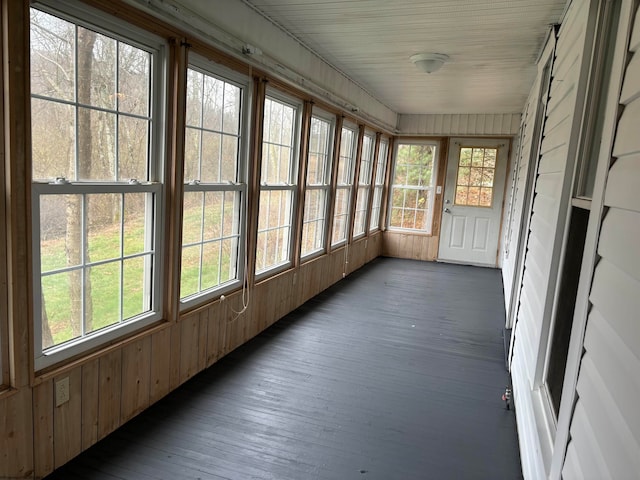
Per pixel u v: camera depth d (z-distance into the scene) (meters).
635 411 0.77
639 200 0.85
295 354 3.27
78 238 1.89
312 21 3.11
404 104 6.39
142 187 2.16
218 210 2.92
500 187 7.00
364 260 6.76
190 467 1.96
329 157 4.78
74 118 1.80
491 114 6.74
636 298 0.82
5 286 1.57
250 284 3.37
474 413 2.58
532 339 2.15
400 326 4.05
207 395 2.59
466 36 3.23
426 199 7.46
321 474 1.98
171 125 2.29
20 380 1.65
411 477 1.99
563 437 1.25
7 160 1.51
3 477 1.64
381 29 3.21
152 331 2.32
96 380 2.02
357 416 2.48
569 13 2.33
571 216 1.73
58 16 1.68
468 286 5.73
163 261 2.40
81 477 1.84
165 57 2.21
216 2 2.51
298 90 3.67
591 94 1.65
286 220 4.00
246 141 3.08
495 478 2.01
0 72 1.47
